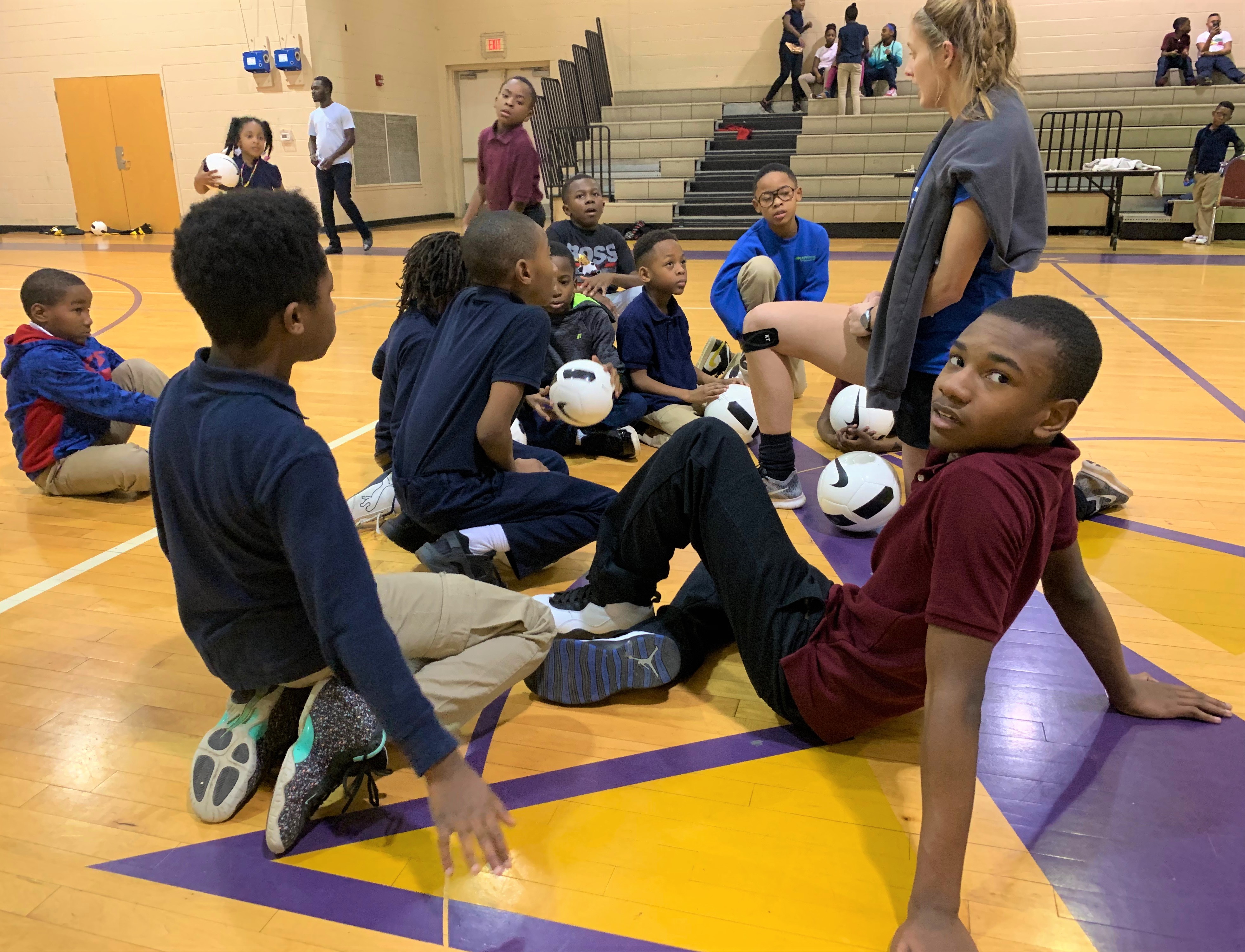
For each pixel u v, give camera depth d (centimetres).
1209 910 115
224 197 111
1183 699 156
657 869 124
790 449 256
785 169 307
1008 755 147
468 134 1386
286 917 116
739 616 149
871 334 213
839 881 121
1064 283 663
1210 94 1023
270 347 115
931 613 106
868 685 132
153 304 629
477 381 201
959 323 189
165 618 199
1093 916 115
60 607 204
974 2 169
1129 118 1034
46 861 127
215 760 137
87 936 113
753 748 151
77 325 269
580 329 315
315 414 361
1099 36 1105
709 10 1223
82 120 1152
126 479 269
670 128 1171
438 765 104
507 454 205
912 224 183
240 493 110
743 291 316
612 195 1088
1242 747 148
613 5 1254
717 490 150
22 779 145
